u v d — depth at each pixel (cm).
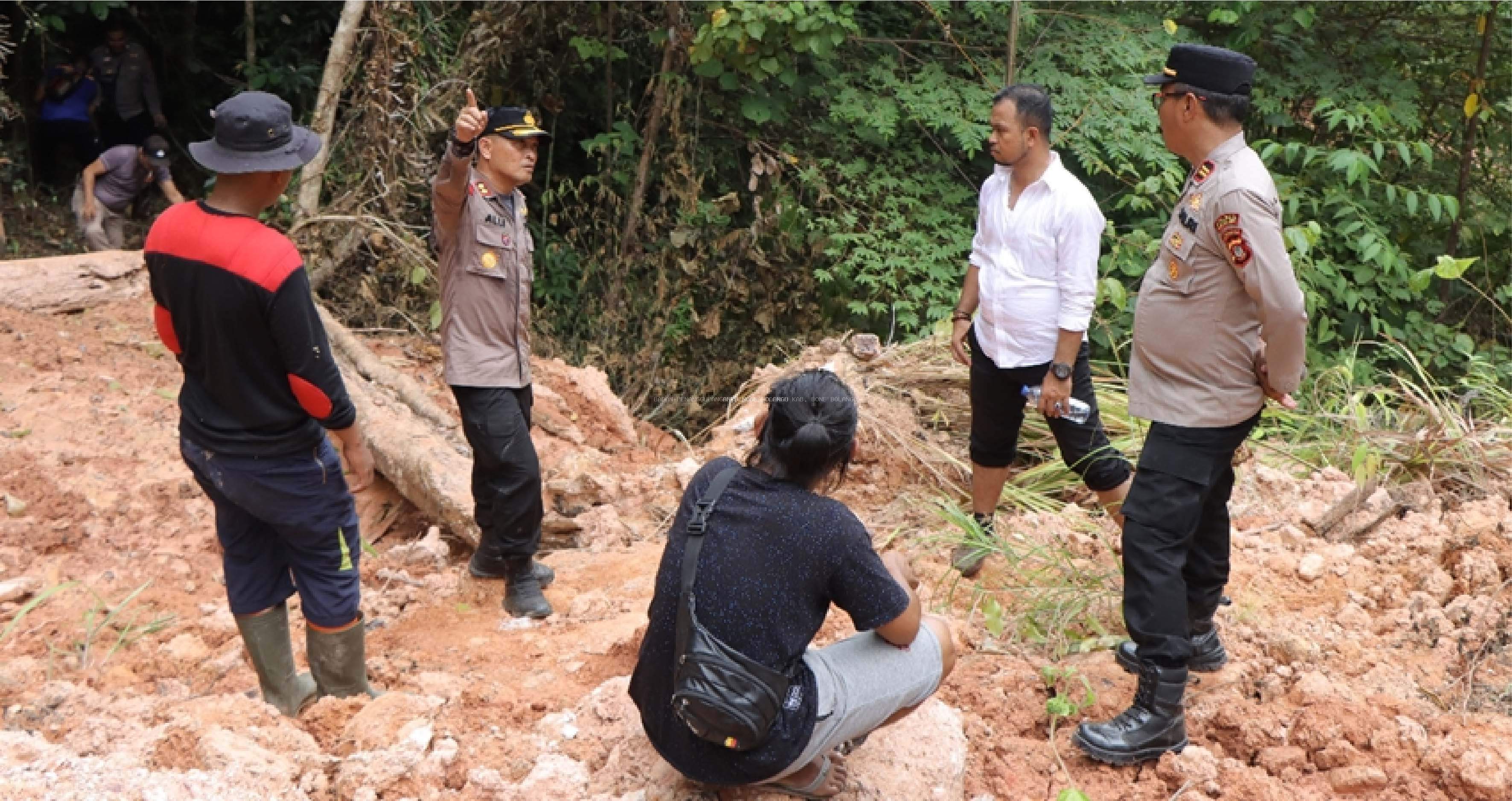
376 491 562
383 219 824
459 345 421
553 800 309
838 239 848
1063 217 411
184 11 1138
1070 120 839
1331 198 796
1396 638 414
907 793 309
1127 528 345
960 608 445
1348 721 352
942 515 493
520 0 899
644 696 284
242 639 414
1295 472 562
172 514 512
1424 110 937
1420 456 542
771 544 272
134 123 1111
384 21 817
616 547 528
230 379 316
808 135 947
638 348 954
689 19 909
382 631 442
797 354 925
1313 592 451
